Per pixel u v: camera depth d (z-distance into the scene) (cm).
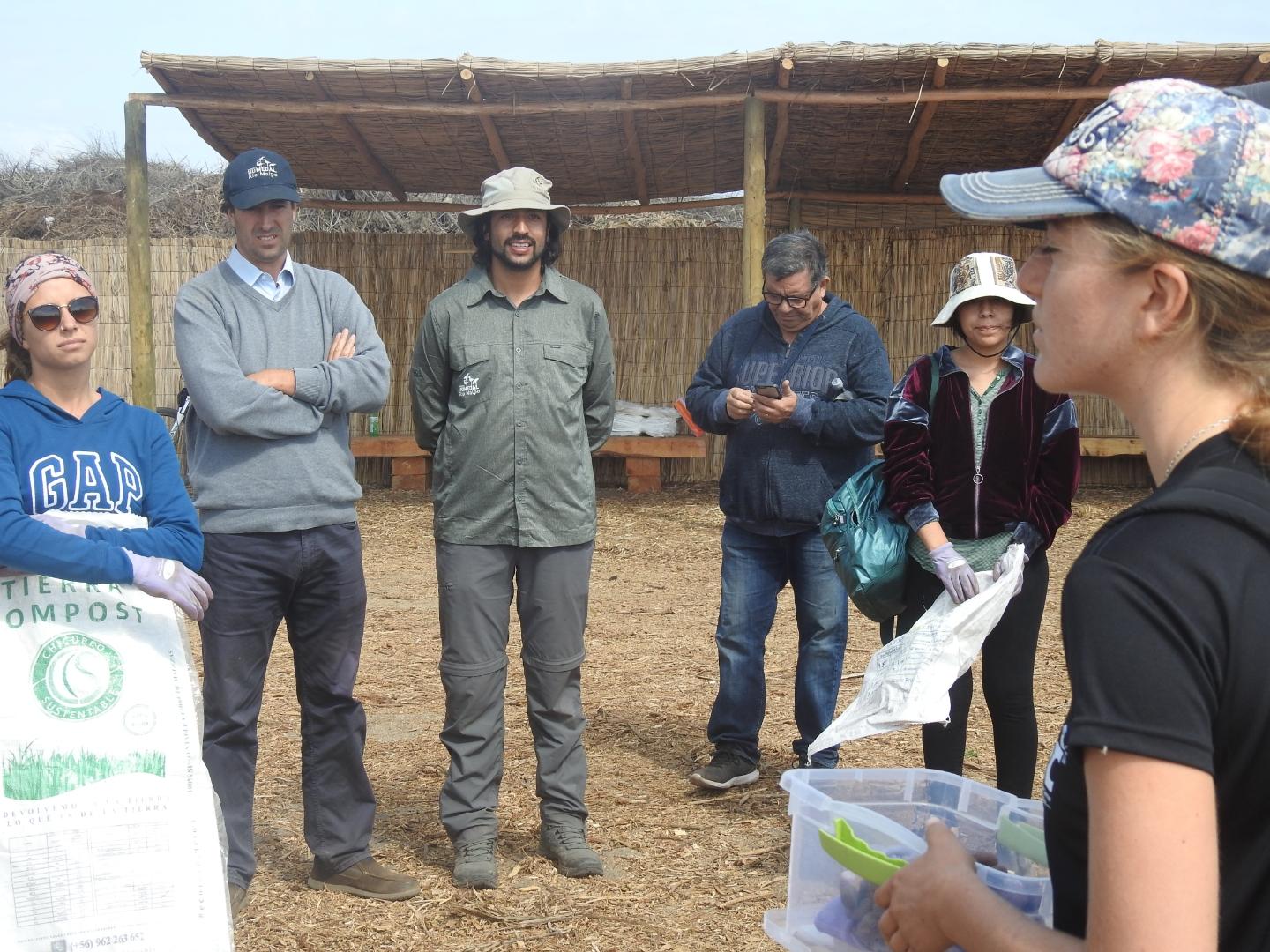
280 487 371
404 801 475
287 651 709
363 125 1139
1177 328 122
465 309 414
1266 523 112
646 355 1368
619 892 391
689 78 1008
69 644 274
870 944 154
